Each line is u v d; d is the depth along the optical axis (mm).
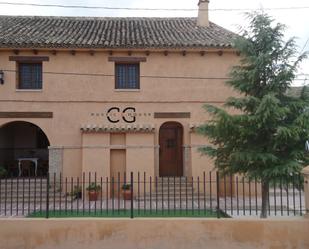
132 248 9156
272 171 10500
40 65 19734
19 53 19312
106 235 9188
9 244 9156
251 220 9195
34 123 19312
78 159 19312
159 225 9203
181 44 19328
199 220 9219
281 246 9117
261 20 11469
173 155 20422
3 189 18281
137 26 22547
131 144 19062
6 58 19281
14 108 19250
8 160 21938
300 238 9102
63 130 19406
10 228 9188
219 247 9156
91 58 19656
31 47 18906
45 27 21453
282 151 11062
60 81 19516
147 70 19750
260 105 10398
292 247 9109
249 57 11414
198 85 19828
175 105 19750
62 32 20672
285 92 11500
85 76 19594
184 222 9203
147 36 20531
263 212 11062
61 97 19453
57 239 9172
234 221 9203
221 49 19578
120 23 23031
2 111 19188
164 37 20375
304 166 10734
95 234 9188
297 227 9133
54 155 19266
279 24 11383
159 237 9180
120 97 19625
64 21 22844
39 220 9219
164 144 20438
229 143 11422
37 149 22578
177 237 9180
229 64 19859
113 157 19219
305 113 10742
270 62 11211
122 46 19125
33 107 19344
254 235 9148
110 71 19656
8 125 21875
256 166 11023
